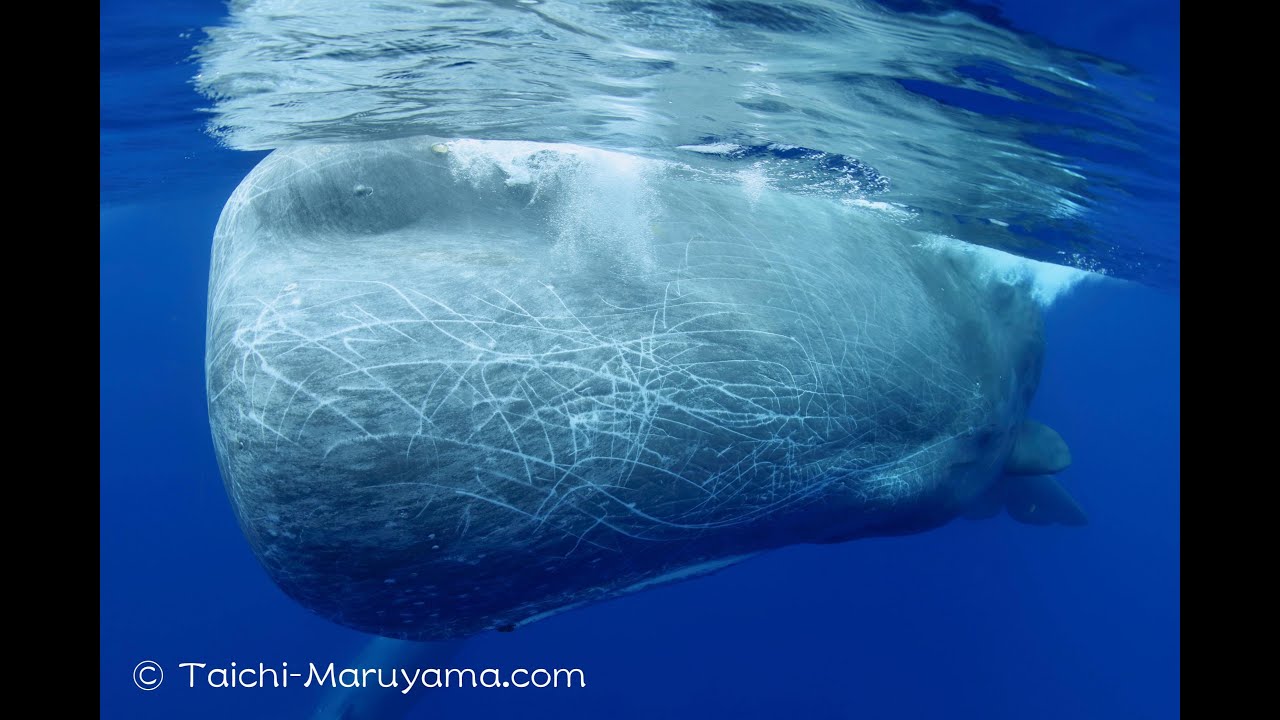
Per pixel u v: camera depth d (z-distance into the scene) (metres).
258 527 3.37
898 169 6.63
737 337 4.13
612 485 3.64
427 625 3.89
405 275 3.50
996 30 4.52
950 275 6.62
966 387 6.03
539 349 3.51
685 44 4.70
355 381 3.20
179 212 18.97
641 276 4.02
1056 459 7.91
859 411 4.81
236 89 5.68
